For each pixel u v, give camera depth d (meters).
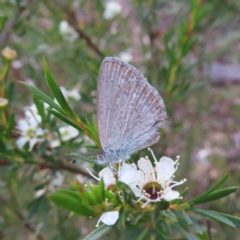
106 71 0.07
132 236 0.09
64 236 0.12
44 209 0.10
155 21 0.13
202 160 0.16
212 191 0.06
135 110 0.08
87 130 0.07
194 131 0.15
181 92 0.12
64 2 0.13
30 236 0.13
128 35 0.15
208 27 0.14
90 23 0.14
